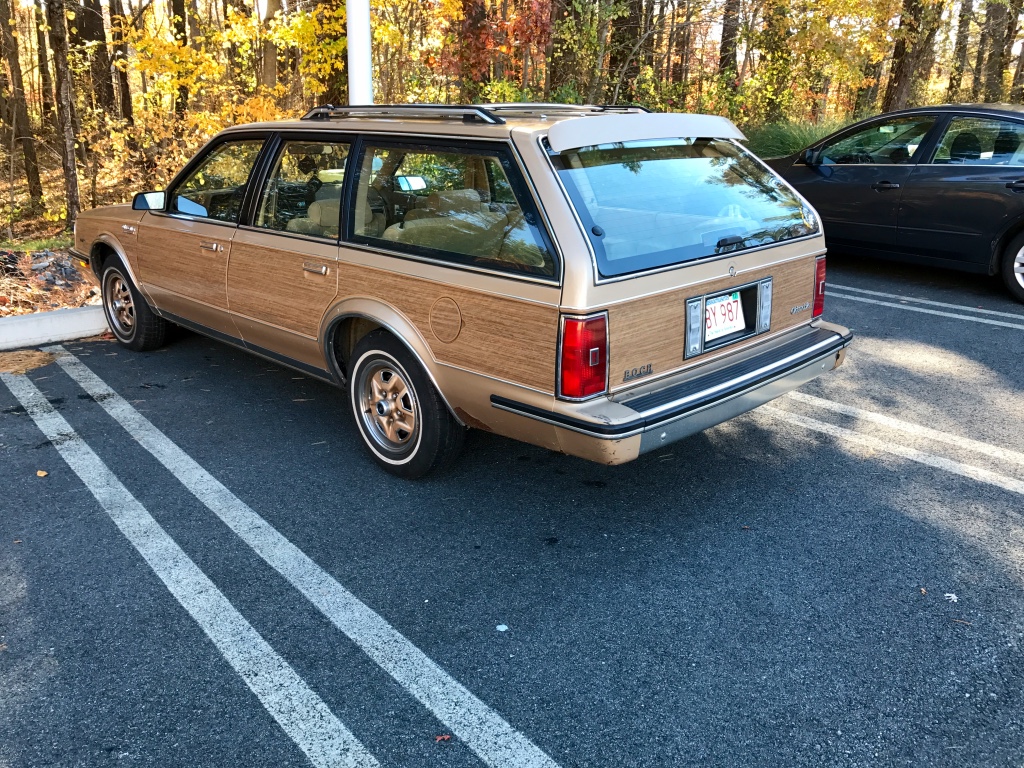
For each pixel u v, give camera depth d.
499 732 2.44
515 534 3.54
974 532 3.53
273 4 12.26
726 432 4.58
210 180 4.80
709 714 2.51
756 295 3.70
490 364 3.32
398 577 3.22
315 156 4.09
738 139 4.10
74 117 15.25
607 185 3.29
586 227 3.07
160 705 2.53
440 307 3.46
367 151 3.81
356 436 4.54
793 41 15.35
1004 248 7.06
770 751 2.37
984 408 4.84
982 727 2.46
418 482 4.00
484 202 3.31
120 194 16.05
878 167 7.75
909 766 2.31
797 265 3.94
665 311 3.26
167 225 5.04
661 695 2.59
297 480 4.02
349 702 2.55
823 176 8.19
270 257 4.29
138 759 2.32
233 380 5.37
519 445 4.45
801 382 3.86
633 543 3.47
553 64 12.89
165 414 4.80
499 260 3.23
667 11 14.73
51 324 6.08
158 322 5.75
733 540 3.48
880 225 7.78
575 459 4.27
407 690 2.61
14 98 18.00
